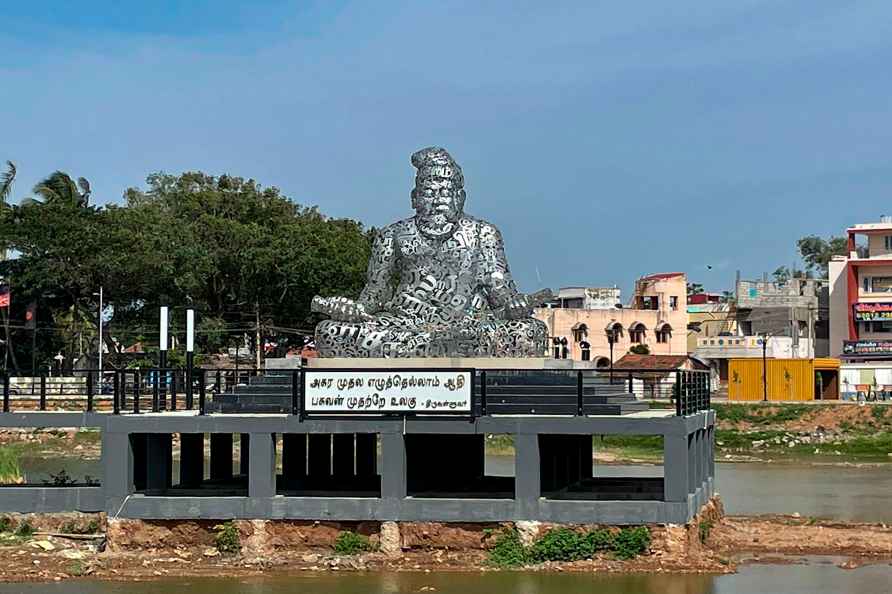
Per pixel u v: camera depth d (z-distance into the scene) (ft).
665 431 90.12
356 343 103.35
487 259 108.88
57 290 270.46
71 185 290.35
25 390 193.16
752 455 229.66
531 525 90.68
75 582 86.33
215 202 322.75
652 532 90.27
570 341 380.99
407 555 91.20
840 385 309.42
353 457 123.03
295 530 92.68
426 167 109.29
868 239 352.28
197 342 280.31
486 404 93.25
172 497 93.97
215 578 87.15
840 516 131.95
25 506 100.94
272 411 97.81
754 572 91.81
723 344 374.63
